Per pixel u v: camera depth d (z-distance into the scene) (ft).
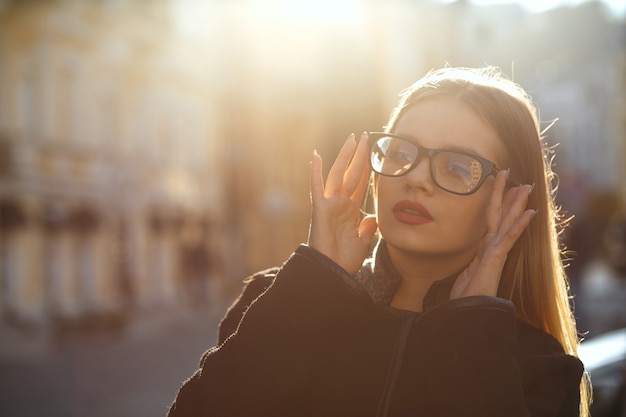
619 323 66.23
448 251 7.18
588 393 9.02
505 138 7.29
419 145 7.16
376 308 7.10
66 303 97.50
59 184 97.19
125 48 112.06
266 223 157.79
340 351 7.01
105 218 106.32
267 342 6.94
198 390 7.03
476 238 7.27
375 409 6.89
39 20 93.50
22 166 90.99
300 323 6.94
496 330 6.78
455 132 7.18
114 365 61.67
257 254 154.92
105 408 43.11
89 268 102.83
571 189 83.66
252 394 6.88
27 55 93.50
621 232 142.72
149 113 118.52
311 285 7.00
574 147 378.53
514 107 7.40
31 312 91.09
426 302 7.31
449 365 6.74
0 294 88.94
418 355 6.85
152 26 118.11
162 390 48.91
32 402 45.60
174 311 115.55
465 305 6.81
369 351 7.01
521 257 7.63
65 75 100.32
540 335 7.39
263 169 157.58
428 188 7.08
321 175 7.44
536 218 7.56
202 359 7.36
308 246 7.13
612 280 139.95
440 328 6.81
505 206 7.30
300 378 6.92
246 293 8.16
